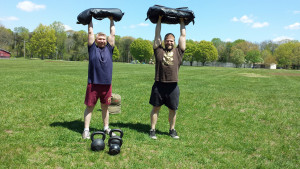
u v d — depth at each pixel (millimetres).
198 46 86062
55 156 3471
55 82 12266
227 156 3770
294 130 5355
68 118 5621
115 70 27250
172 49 4398
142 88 11312
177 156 3645
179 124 5559
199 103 8102
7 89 9164
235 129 5289
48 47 82688
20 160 3250
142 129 5043
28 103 6953
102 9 4219
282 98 9906
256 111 7180
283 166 3531
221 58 100500
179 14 4316
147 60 92812
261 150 4109
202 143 4324
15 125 4863
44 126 4918
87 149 3752
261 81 18641
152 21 4602
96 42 4281
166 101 4473
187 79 17562
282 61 87750
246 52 94375
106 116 4656
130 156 3566
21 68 24906
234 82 16672
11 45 100688
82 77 16078
